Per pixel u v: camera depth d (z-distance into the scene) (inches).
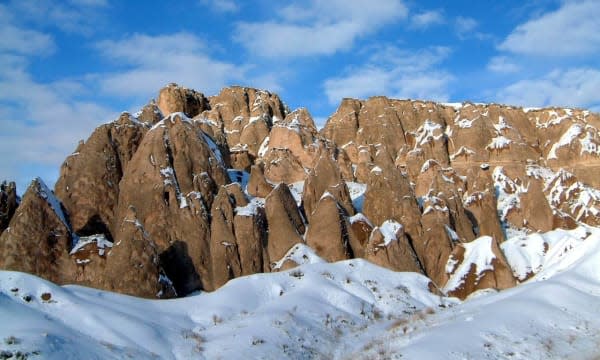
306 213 2652.6
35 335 1058.7
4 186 2402.8
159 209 2249.0
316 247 2319.1
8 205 2370.8
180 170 2466.8
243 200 2409.0
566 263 1889.8
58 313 1286.9
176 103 4301.2
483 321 1229.7
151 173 2363.4
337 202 2476.6
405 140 4175.7
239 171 3235.7
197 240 2181.3
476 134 3961.6
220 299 1644.9
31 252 2003.0
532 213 2972.4
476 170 3403.1
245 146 3794.3
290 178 3255.4
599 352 1072.2
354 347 1389.0
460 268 2251.5
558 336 1163.9
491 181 3257.9
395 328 1491.1
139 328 1298.0
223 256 2156.7
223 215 2255.2
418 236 2493.8
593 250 1636.3
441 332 1198.9
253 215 2279.8
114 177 2549.2
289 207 2443.4
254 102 4478.3
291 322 1464.1
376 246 2265.0
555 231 2454.5
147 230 2223.2
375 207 2664.9
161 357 1222.3
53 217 2087.8
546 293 1374.3
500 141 3900.1
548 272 1907.0
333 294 1766.7
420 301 1930.4
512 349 1098.1
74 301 1337.4
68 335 1149.1
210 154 2632.9
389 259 2236.7
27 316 1180.5
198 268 2139.5
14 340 1019.9
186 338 1353.3
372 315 1733.5
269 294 1759.4
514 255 2295.8
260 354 1244.5
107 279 1835.6
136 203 2324.1
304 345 1362.0
